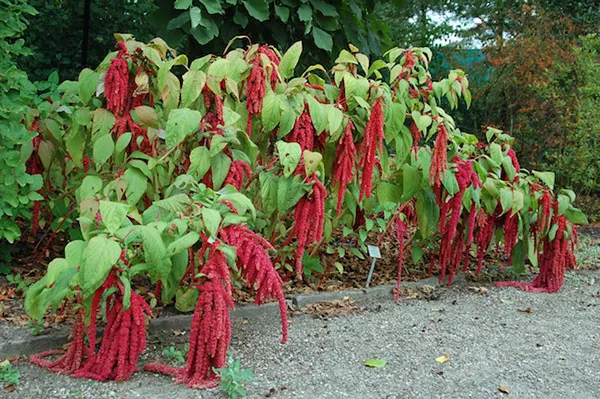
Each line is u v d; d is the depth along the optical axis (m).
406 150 4.26
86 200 3.39
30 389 2.93
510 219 4.92
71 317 3.75
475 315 4.41
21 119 4.07
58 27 7.37
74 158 3.95
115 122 3.65
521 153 10.46
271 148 4.66
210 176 3.63
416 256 5.09
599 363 3.61
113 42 7.59
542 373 3.43
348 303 4.54
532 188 5.08
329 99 4.15
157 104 4.50
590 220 9.29
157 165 3.74
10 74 3.85
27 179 3.99
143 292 4.21
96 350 3.30
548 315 4.50
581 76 9.29
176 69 6.44
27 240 4.96
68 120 4.60
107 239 2.69
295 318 4.18
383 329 4.02
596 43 9.19
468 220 4.89
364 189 3.87
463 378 3.31
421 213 4.65
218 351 2.95
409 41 12.86
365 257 5.63
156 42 3.77
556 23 11.15
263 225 4.38
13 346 3.33
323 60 6.23
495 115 11.33
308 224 3.53
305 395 3.02
